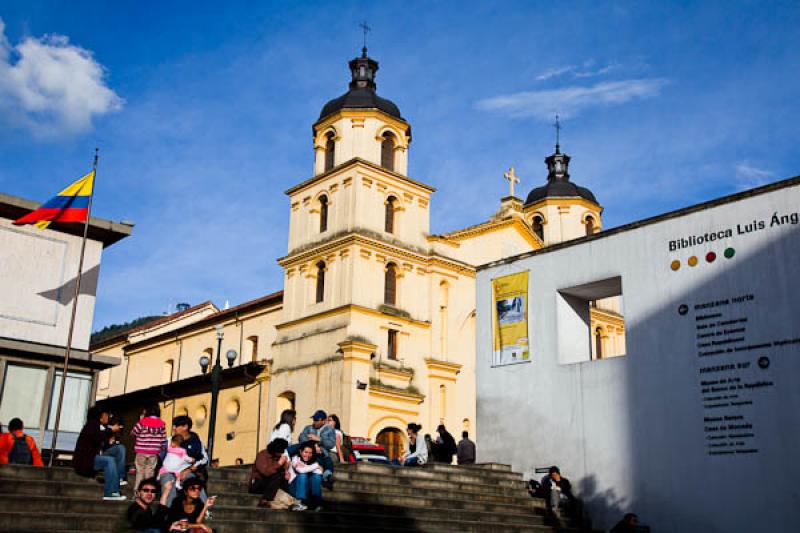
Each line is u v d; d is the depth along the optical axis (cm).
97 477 1592
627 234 2205
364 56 4200
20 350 2181
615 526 1859
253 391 3903
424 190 4041
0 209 2272
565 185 4988
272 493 1585
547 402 2284
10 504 1330
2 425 2131
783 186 1916
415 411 3662
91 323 2366
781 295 1870
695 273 2036
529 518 2011
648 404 2056
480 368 2481
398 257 3812
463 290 4059
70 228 2384
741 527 1827
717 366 1945
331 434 1750
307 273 3856
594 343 4772
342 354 3506
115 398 4775
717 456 1900
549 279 2375
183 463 1416
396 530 1641
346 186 3803
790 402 1806
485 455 2388
